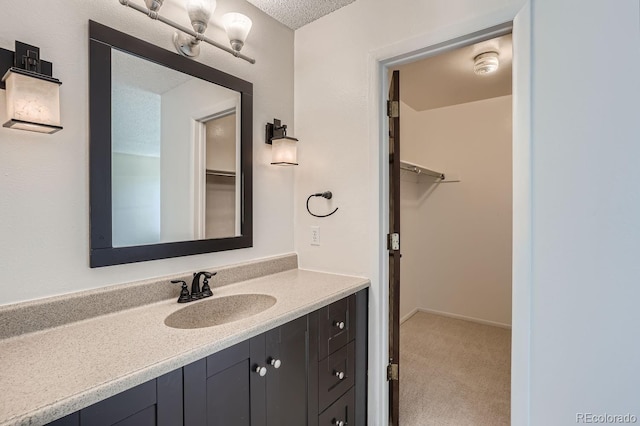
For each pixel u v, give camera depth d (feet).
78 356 2.81
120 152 4.08
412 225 11.98
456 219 11.69
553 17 3.98
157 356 2.80
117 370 2.56
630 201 3.62
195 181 4.91
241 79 5.59
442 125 11.85
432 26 4.92
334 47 6.07
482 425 5.89
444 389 7.08
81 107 3.76
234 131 5.50
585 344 3.86
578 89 3.85
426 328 10.71
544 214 4.07
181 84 4.74
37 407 2.09
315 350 4.43
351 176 5.87
